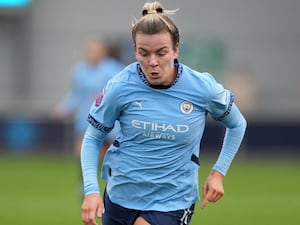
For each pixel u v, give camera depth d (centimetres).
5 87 8944
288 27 9056
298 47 9056
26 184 5181
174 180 1883
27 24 8912
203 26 9006
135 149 1877
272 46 9031
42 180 5400
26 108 8069
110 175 1933
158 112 1848
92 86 4112
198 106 1870
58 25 8925
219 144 7225
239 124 1964
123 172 1892
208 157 7006
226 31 9006
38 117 7356
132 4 8938
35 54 8938
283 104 8981
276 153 7362
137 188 1891
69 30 8938
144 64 1802
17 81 8944
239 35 9000
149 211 1884
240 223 3619
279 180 5569
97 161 1900
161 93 1847
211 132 7219
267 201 4462
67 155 7200
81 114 4134
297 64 9044
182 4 9025
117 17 8938
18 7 8856
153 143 1862
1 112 7481
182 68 1866
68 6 8938
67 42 8944
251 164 6706
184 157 1881
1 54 8956
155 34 1780
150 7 1836
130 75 1859
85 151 1891
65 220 3659
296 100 9006
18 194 4678
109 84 1872
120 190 1909
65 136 7312
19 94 8925
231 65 8950
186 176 1894
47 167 6262
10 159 6894
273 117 7356
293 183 5391
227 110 1916
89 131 1906
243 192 4878
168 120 1850
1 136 7350
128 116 1866
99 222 3089
